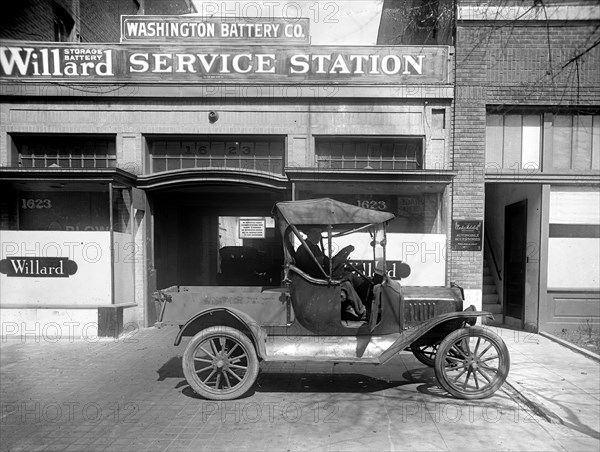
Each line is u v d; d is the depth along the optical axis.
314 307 4.88
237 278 12.14
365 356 4.84
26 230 8.07
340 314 4.90
